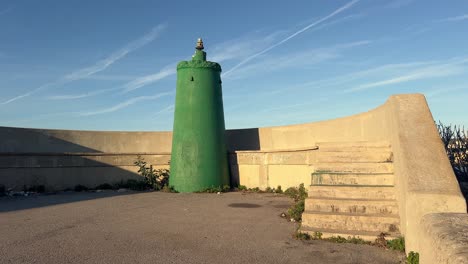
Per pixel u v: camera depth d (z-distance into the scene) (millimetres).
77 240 6023
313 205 6668
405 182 5215
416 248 4473
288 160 11906
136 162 14555
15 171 12562
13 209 9062
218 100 13516
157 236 6281
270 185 12625
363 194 6840
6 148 13148
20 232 6562
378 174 7219
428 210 4445
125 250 5480
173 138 13398
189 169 12727
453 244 3066
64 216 8078
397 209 6246
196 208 9094
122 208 9141
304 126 13133
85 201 10438
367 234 5852
